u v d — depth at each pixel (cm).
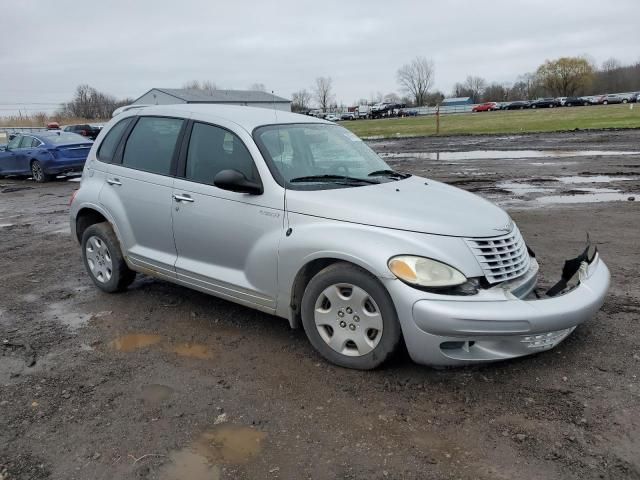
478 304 344
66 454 309
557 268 604
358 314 378
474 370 382
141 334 470
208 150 469
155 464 297
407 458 295
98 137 581
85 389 380
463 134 3291
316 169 453
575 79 11606
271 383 379
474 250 363
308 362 407
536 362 389
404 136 3444
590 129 3008
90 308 536
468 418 328
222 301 541
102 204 546
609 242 712
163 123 514
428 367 388
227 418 338
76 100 8488
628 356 394
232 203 439
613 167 1487
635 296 510
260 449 307
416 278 349
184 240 477
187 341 453
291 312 417
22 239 880
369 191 418
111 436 324
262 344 441
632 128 2895
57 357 432
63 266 697
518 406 338
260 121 470
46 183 1706
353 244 371
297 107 11962
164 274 504
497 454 295
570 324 360
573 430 312
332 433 319
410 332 352
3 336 476
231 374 394
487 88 13612
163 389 376
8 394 376
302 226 399
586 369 378
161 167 502
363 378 378
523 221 864
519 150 2128
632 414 324
